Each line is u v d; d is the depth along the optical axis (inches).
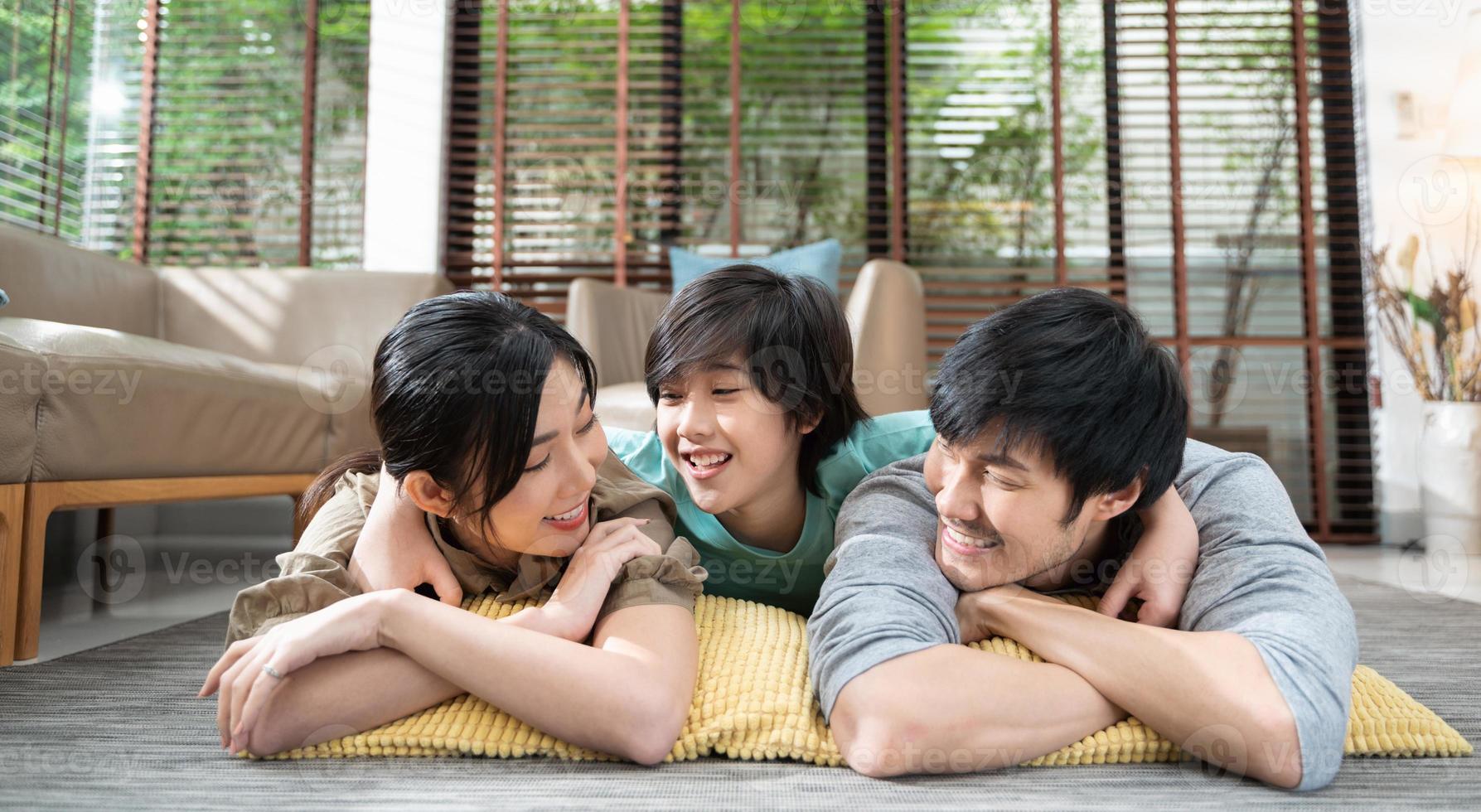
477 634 28.6
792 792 26.3
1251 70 119.4
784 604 43.1
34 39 97.0
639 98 121.1
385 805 25.0
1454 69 116.0
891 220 123.1
